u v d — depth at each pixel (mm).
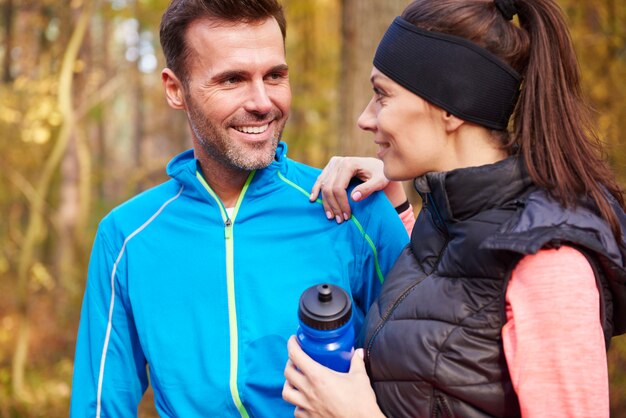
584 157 1040
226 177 1508
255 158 1417
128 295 1547
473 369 1018
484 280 1027
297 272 1461
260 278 1461
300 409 1179
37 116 6977
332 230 1490
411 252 1241
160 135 13859
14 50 9023
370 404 1081
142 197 1614
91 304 1590
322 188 1493
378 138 1191
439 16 1098
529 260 964
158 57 9008
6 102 7062
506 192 1059
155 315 1493
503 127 1122
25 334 6172
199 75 1401
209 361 1443
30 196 7121
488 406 1020
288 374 1178
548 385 918
